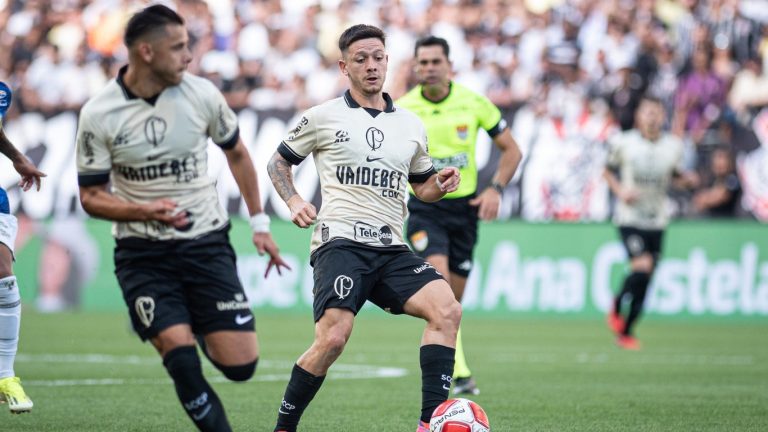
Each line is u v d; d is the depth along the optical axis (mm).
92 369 33375
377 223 18703
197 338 18562
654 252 46656
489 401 26109
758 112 60812
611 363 36750
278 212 62312
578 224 58500
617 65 63594
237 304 16906
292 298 59969
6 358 21047
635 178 46562
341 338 17781
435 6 69625
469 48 67188
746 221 58219
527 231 58938
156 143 16375
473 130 28703
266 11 71250
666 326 55469
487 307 59156
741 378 32000
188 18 71812
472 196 28891
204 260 16734
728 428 21578
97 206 15945
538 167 60562
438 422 17406
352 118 18891
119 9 73938
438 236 28516
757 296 56500
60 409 24078
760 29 63344
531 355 39750
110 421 22219
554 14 67000
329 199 18875
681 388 29172
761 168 59656
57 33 73688
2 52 72812
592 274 58062
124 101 16281
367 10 70812
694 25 64000
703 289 57281
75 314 59688
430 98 28859
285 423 18203
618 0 66250
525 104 62750
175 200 16641
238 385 29328
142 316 16250
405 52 69000
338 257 18266
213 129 17000
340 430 21125
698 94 61969
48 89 71375
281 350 40344
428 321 18328
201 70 70250
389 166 18828
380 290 18766
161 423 21969
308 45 70312
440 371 18062
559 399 26547
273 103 68625
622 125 61312
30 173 21812
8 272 21016
